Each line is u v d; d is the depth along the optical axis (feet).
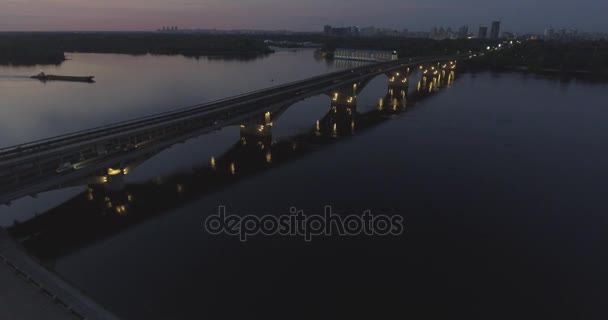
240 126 273.13
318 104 392.68
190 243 136.05
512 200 174.81
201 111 223.30
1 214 153.69
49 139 161.68
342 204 168.86
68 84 480.64
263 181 193.16
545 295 113.70
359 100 421.18
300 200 172.35
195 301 107.45
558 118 330.75
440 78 598.34
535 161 225.35
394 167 214.28
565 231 148.97
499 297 112.57
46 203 163.63
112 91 432.66
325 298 110.22
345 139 268.41
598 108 370.73
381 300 110.01
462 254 133.18
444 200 173.99
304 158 228.43
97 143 160.45
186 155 232.94
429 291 114.42
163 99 391.04
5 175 133.08
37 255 127.13
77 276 116.47
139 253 129.29
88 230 143.54
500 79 580.30
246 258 127.95
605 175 204.85
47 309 79.15
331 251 133.18
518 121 320.09
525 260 130.31
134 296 108.58
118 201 167.12
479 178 199.52
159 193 177.78
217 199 171.94
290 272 121.39
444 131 289.12
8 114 319.27
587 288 116.88
